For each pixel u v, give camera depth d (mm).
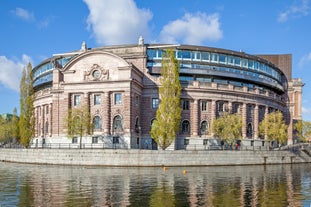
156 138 56125
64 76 67500
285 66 108812
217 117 71125
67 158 53094
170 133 56000
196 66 75000
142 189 28734
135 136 64375
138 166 50469
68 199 24219
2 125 110875
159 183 32375
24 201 23484
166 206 22172
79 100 66438
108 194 26281
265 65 86375
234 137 62938
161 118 56312
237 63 79812
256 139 75250
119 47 73375
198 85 70062
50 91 75125
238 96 73500
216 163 53781
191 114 69938
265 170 47156
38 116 83625
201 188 29484
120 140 62312
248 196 25859
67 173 41188
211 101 70938
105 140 62750
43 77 87062
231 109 72312
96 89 64562
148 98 68625
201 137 69312
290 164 59625
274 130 69500
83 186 30266
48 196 25359
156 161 50844
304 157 62938
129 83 62594
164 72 58094
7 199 24188
